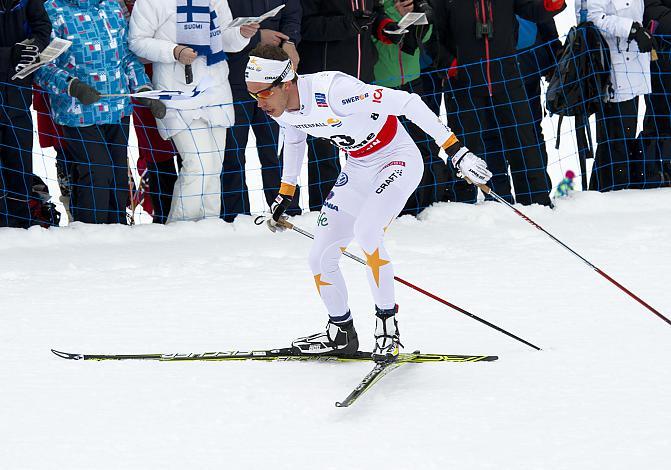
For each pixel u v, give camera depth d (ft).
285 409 41.73
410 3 87.10
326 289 48.34
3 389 45.19
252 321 56.65
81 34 80.18
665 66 93.35
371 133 46.85
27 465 36.35
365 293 62.64
